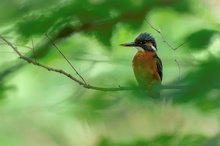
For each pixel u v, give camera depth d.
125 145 8.06
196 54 7.85
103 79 8.36
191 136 8.07
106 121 8.20
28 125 8.96
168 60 8.41
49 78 8.56
